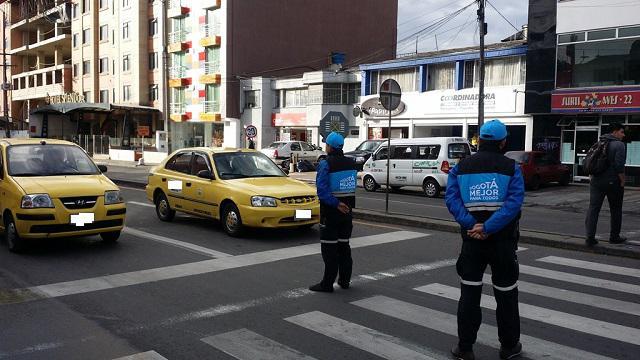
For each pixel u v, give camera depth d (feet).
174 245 28.73
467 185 13.87
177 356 14.47
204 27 147.95
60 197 25.90
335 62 137.28
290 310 18.24
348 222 20.44
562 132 78.54
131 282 21.58
